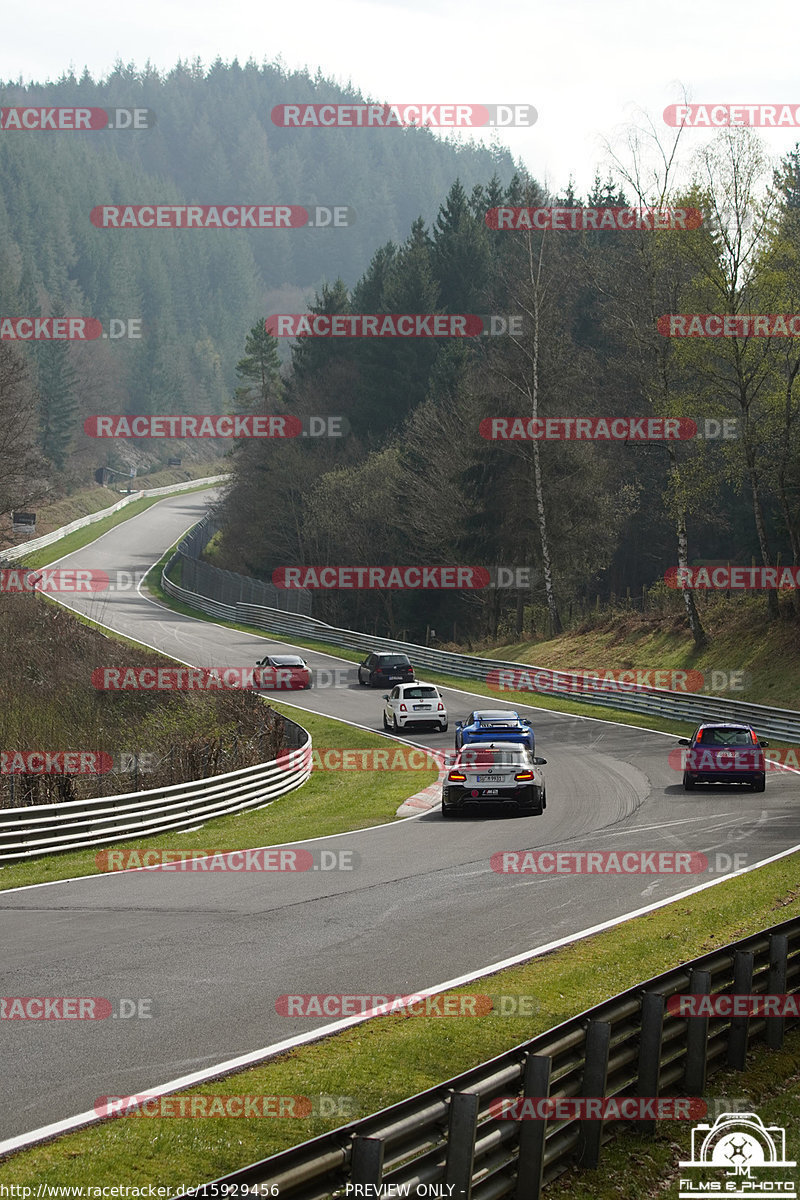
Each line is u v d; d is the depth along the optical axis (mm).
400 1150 22688
